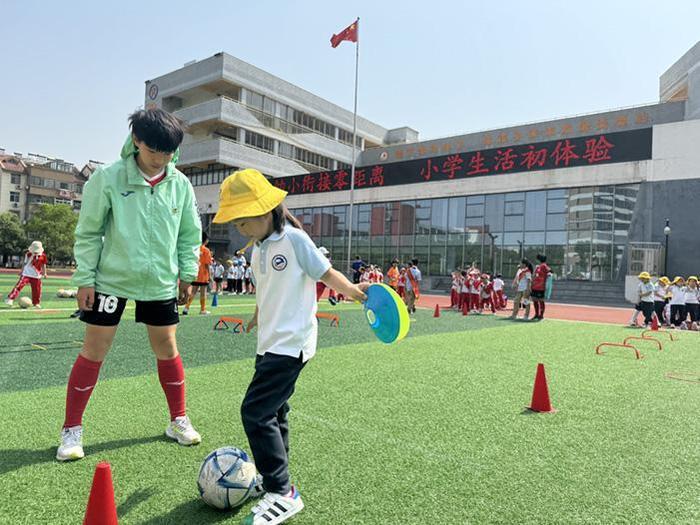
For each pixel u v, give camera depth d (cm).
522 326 1201
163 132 266
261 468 219
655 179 2348
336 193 3484
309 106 4625
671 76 3553
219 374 516
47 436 314
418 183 3095
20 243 5494
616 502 246
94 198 279
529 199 2719
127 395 416
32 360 554
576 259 2564
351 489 253
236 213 219
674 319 1351
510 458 304
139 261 288
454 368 595
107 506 185
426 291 2922
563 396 471
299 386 481
